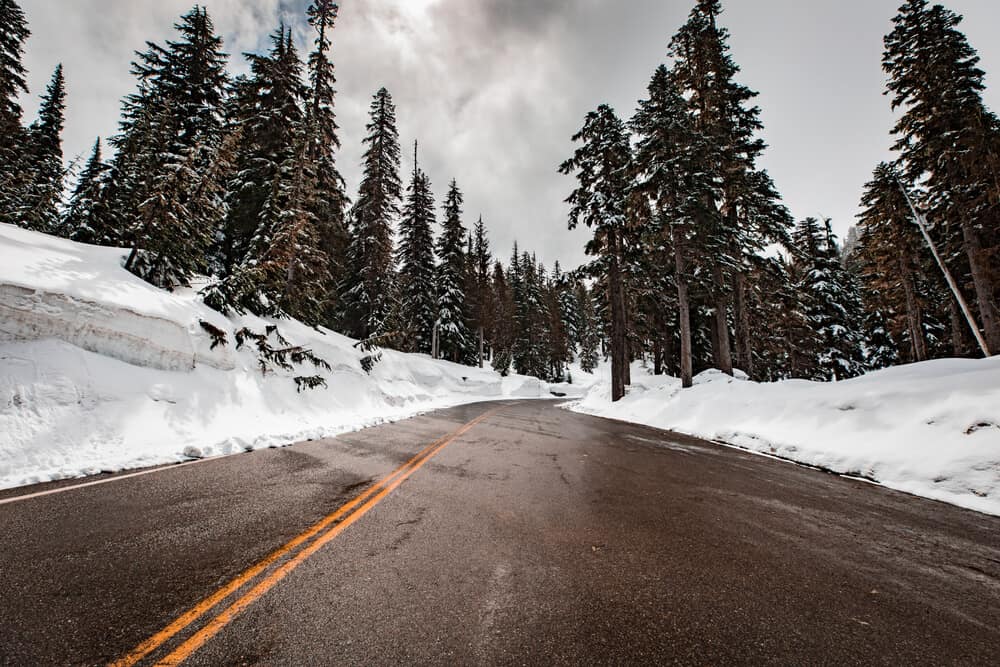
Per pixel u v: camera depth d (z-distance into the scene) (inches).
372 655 76.8
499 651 79.4
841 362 1070.4
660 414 565.6
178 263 428.5
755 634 88.4
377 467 238.4
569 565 118.9
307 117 661.9
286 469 225.0
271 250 508.4
